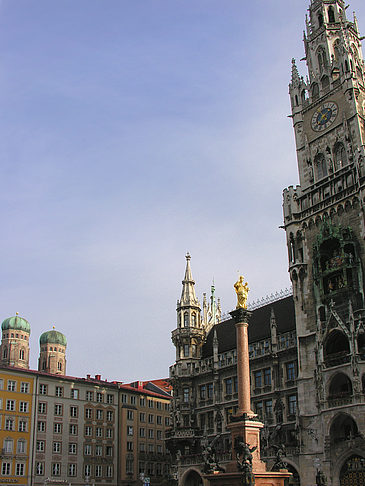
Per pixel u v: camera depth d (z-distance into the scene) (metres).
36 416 90.62
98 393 101.06
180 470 83.06
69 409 95.50
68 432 94.00
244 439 47.09
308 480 65.06
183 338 93.62
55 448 91.44
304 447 66.75
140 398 108.44
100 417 99.69
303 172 81.19
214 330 96.12
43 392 93.25
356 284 67.31
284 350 76.88
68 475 91.56
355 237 69.56
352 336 63.91
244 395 49.12
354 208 70.62
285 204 80.06
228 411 83.69
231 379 85.00
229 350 88.81
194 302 96.31
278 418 74.56
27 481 86.12
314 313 71.69
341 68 79.94
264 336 82.94
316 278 72.25
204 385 89.62
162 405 113.19
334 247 72.06
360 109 77.06
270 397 77.00
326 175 78.31
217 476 45.09
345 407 62.00
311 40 87.69
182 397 90.75
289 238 77.69
